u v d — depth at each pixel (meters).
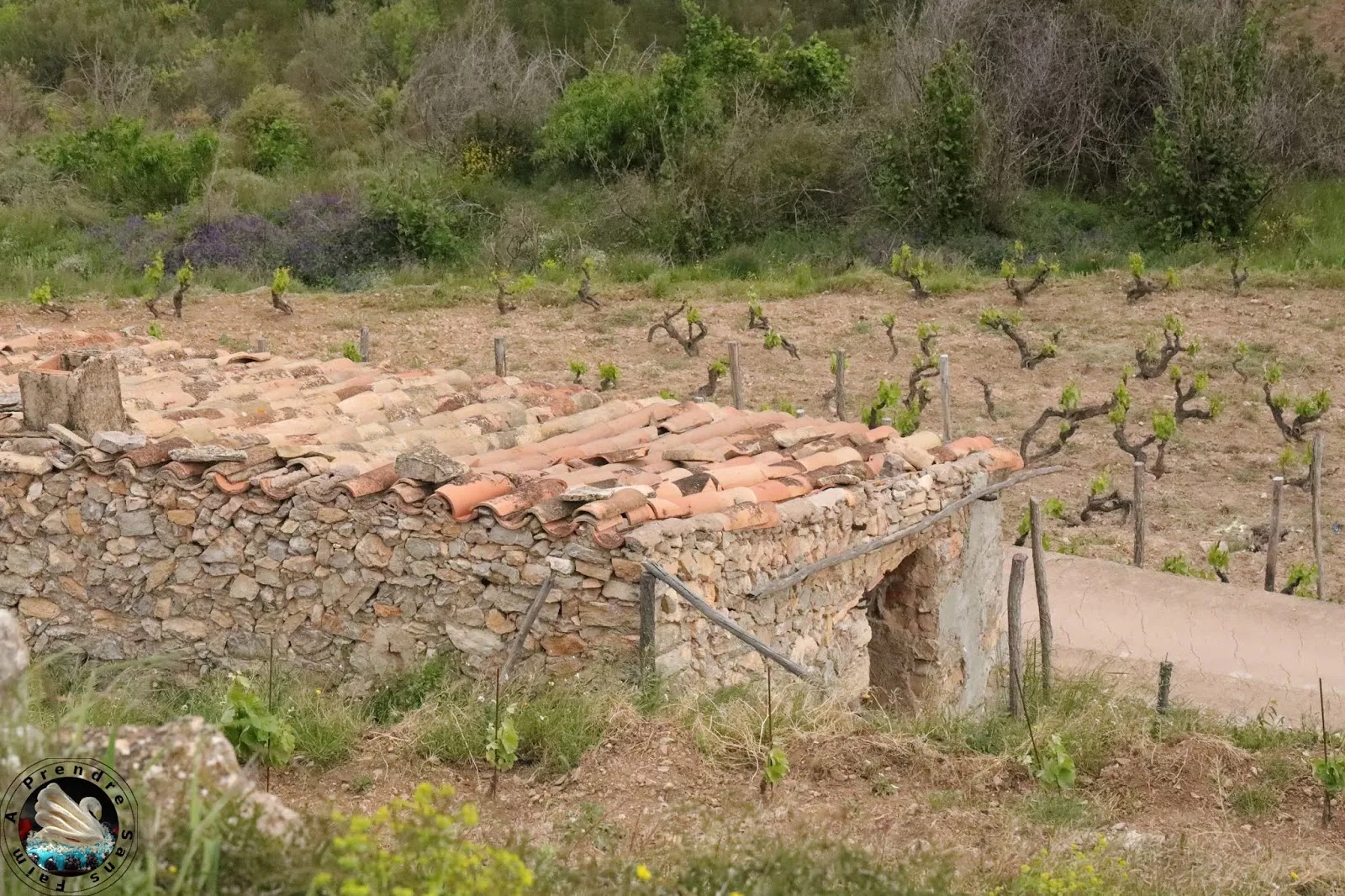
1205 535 14.57
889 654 10.09
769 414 10.74
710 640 7.96
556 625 7.71
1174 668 10.95
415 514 7.94
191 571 8.48
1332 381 19.14
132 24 42.16
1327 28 34.75
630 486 7.98
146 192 29.11
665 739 7.28
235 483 8.32
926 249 26.62
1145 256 26.72
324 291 24.98
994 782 7.64
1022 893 5.99
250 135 33.66
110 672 8.54
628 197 28.55
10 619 4.47
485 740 7.21
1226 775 8.06
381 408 10.19
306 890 3.82
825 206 29.25
